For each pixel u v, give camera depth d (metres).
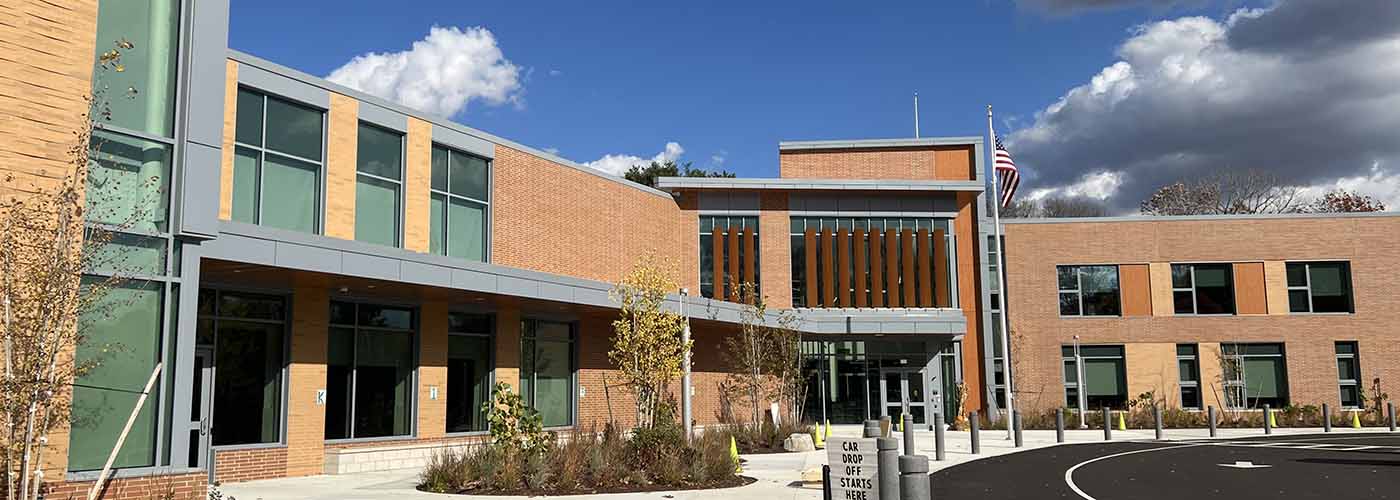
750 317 32.38
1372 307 40.75
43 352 10.48
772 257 37.41
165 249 12.83
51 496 11.34
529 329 27.80
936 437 22.97
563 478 16.50
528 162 28.05
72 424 11.68
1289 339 40.81
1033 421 37.53
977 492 16.52
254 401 19.83
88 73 12.30
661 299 26.86
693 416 32.91
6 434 10.71
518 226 27.36
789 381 33.41
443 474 16.73
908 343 38.28
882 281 38.09
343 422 21.83
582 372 29.38
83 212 11.66
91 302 11.28
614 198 32.25
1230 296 41.41
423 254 20.84
